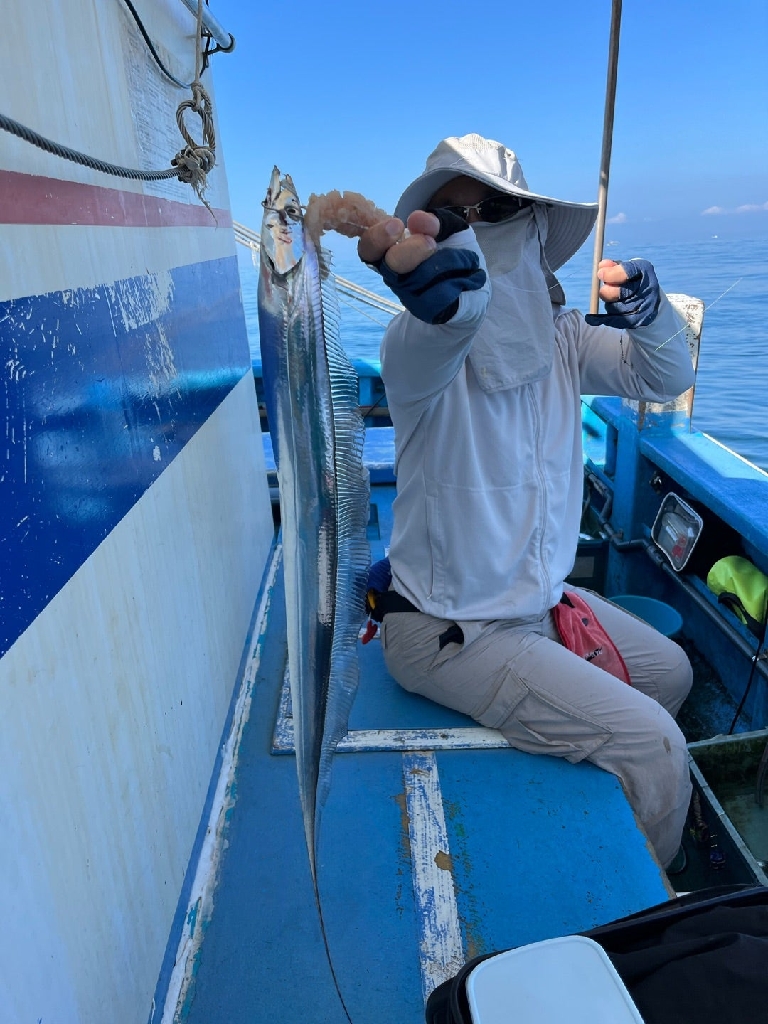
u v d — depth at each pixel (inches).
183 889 55.3
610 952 35.5
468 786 67.0
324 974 50.7
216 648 71.6
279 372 37.4
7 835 30.1
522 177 69.8
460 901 56.1
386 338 60.9
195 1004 49.0
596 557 136.1
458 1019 29.8
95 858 39.6
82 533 39.2
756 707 94.6
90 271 42.0
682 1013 30.6
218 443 77.6
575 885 57.3
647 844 60.8
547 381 76.5
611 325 75.2
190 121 70.7
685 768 65.4
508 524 71.8
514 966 31.1
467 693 72.7
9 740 30.7
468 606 72.9
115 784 43.1
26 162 34.3
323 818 63.8
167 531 56.4
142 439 50.8
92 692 40.1
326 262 39.5
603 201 114.8
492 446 69.7
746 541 101.0
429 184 69.5
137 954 45.1
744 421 283.3
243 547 88.4
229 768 69.1
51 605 35.1
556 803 64.8
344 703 47.4
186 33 69.8
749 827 79.4
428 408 67.0
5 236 31.9
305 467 39.3
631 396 85.3
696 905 36.8
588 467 151.9
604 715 66.6
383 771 68.9
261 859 59.8
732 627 98.5
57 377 36.4
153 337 54.5
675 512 109.7
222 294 84.2
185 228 67.7
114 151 48.0
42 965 32.5
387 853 60.3
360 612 47.2
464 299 45.4
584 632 76.7
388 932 53.7
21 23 35.3
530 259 69.2
